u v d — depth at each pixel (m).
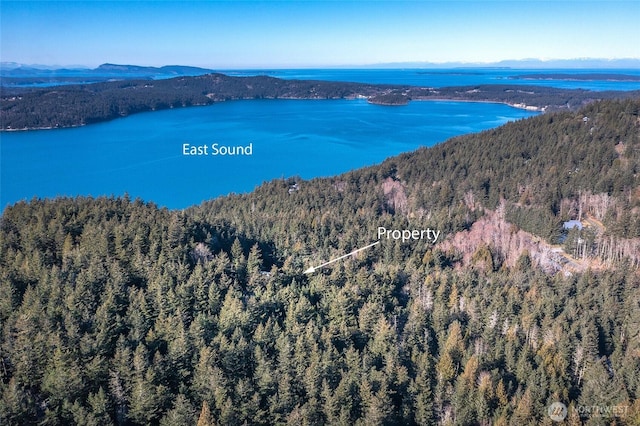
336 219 129.88
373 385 59.25
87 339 60.50
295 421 54.06
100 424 52.34
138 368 57.25
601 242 117.81
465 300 84.19
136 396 54.66
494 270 112.44
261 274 88.44
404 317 79.81
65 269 78.88
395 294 90.56
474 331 76.31
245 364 62.09
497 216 140.12
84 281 73.94
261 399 58.12
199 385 57.66
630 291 89.69
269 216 135.00
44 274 76.50
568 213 135.00
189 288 76.12
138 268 81.81
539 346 72.00
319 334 69.06
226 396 56.03
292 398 58.06
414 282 92.75
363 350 68.44
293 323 70.38
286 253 104.00
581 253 117.44
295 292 81.12
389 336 68.19
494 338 73.62
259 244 107.00
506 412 57.41
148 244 89.00
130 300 72.81
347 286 81.88
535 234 129.25
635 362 65.44
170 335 64.94
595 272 102.25
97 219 99.06
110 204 110.81
